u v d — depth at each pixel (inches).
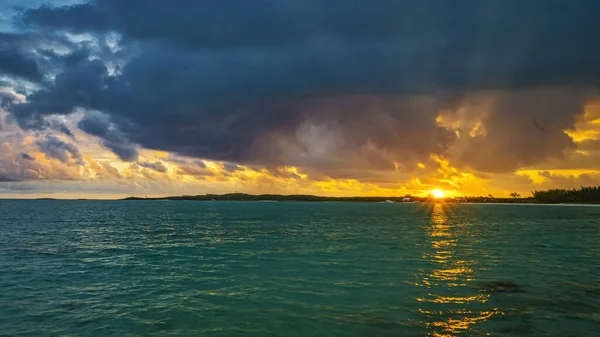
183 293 820.6
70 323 635.5
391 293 808.3
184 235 2134.6
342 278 954.1
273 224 3088.1
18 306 731.4
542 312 680.4
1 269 1108.5
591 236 2038.6
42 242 1795.0
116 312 692.1
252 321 637.9
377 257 1283.2
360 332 585.9
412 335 572.4
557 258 1270.9
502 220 3644.2
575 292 820.0
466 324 620.1
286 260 1230.9
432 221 3506.4
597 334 577.9
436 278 952.3
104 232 2342.5
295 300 759.1
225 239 1902.1
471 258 1263.5
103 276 1003.9
